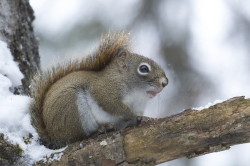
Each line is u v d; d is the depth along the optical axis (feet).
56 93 31.78
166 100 50.08
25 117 31.42
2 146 28.73
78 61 35.70
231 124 27.78
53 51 51.90
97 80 33.96
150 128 28.50
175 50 53.06
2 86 33.24
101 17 53.88
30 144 29.94
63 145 31.63
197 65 53.31
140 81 35.58
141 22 54.19
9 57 36.24
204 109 28.37
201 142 28.19
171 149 28.43
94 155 28.37
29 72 38.75
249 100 28.12
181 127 28.17
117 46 36.47
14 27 38.88
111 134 29.09
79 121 31.89
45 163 28.30
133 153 28.50
